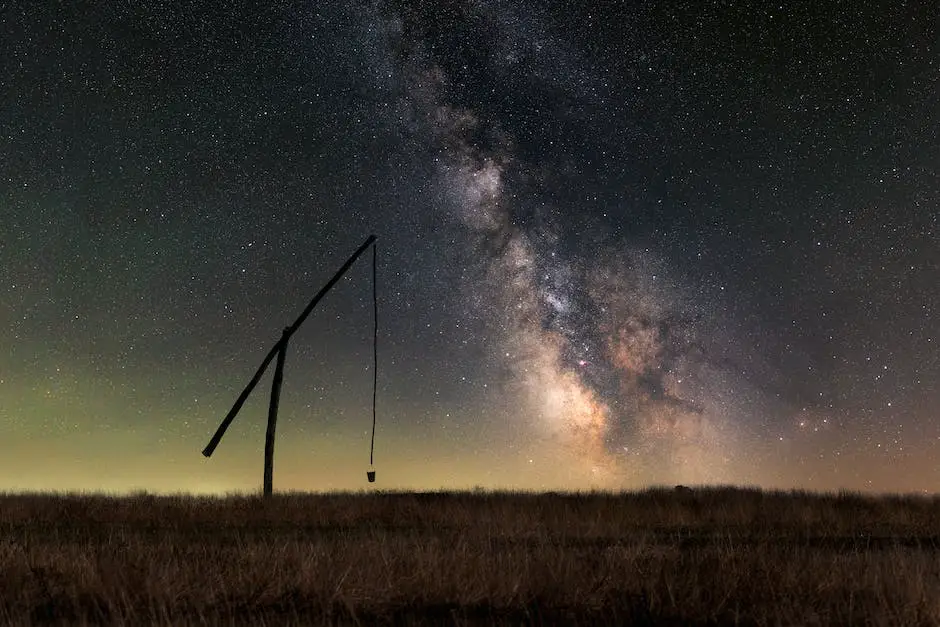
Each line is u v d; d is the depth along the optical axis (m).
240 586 7.69
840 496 18.97
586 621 7.07
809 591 7.44
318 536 12.77
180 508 16.25
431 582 7.68
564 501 17.81
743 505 16.44
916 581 7.30
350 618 7.12
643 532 13.52
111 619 6.95
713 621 6.97
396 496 19.38
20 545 9.93
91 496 18.97
